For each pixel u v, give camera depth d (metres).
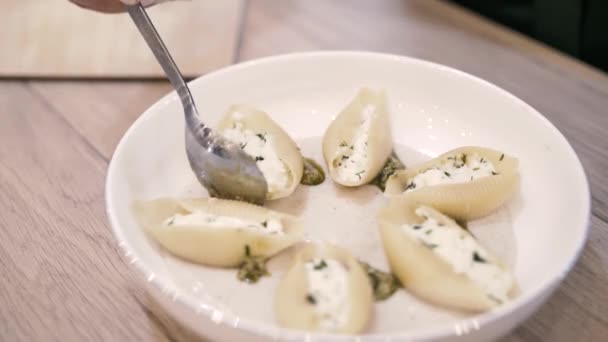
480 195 0.38
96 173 0.44
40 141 0.47
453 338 0.31
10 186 0.43
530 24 0.66
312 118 0.46
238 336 0.31
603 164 0.44
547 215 0.38
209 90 0.45
